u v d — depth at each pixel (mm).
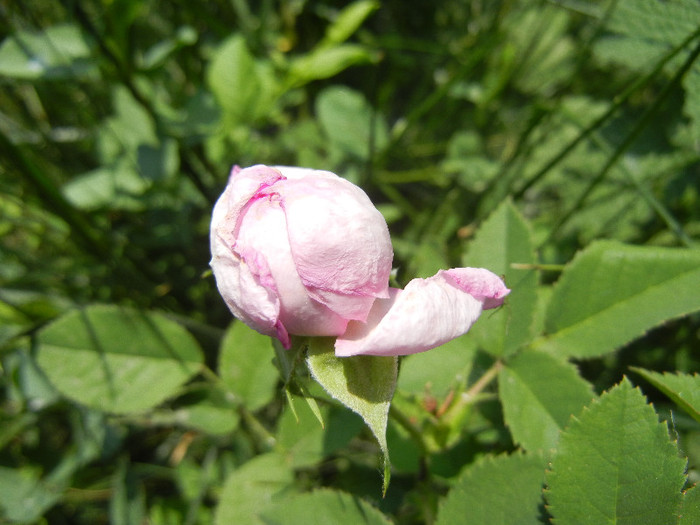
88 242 175
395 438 113
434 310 72
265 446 138
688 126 162
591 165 177
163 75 203
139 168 159
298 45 230
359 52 171
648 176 167
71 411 156
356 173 187
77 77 146
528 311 108
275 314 71
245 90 159
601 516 77
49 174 186
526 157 177
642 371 90
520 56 219
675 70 136
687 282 98
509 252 114
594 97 195
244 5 219
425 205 216
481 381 107
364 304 74
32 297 162
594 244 106
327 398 102
